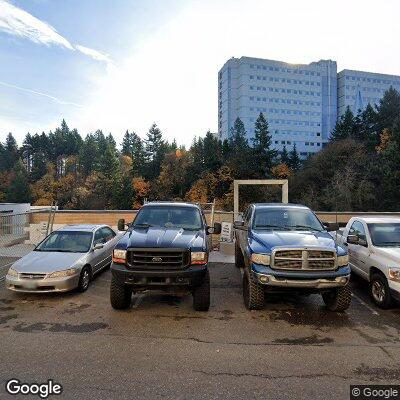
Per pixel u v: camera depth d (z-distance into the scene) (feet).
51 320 20.06
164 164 272.31
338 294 20.39
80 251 28.22
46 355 15.56
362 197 136.87
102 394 12.50
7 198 268.62
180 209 26.48
